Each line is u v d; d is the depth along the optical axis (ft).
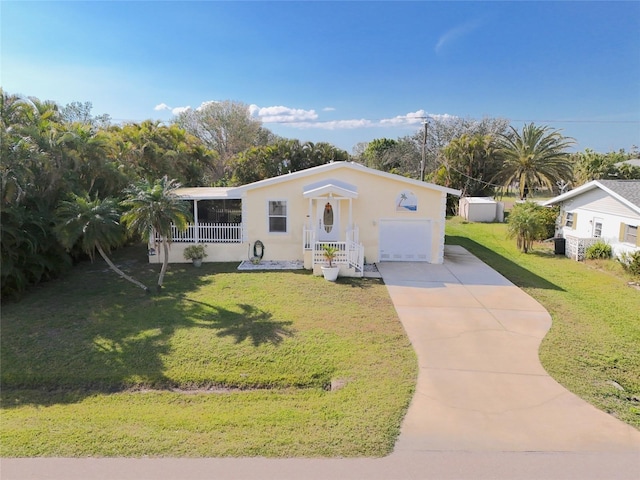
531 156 107.45
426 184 53.31
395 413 20.80
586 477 16.05
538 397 22.45
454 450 17.81
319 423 20.06
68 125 55.31
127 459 17.28
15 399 23.76
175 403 22.84
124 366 26.96
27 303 39.14
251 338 30.63
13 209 39.65
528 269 53.93
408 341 30.01
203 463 16.96
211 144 161.38
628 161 147.13
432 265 53.98
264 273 49.83
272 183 53.93
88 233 37.50
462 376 24.81
